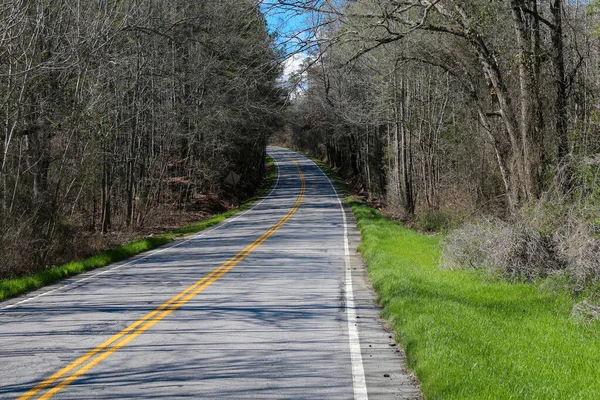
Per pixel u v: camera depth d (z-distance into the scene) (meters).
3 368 6.75
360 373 6.60
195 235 26.64
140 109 29.17
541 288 10.76
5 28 14.78
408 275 12.18
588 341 7.27
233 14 14.00
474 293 10.73
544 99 15.73
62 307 10.58
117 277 14.40
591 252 10.14
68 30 20.03
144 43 27.25
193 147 42.78
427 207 31.92
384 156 48.97
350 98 34.78
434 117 32.44
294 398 5.76
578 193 11.98
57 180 20.33
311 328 8.76
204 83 33.47
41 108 17.92
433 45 21.77
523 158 15.37
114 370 6.66
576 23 18.06
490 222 15.05
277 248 19.89
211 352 7.41
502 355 6.66
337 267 15.45
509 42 18.12
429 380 5.86
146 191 37.09
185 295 11.50
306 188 59.62
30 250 16.89
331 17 13.57
